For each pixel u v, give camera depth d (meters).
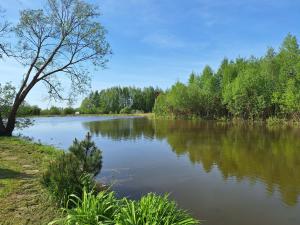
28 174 11.33
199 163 19.53
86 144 11.05
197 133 38.69
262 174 16.69
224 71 74.56
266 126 49.81
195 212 11.12
